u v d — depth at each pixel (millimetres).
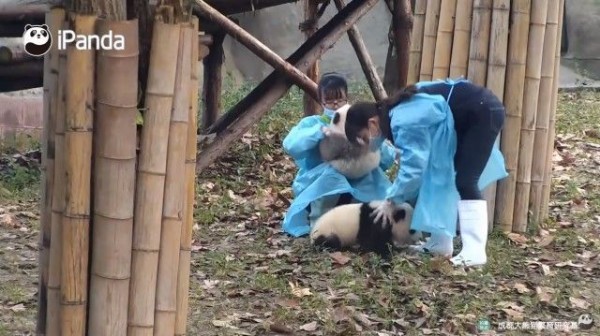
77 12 3270
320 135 6609
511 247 6473
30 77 8820
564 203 7773
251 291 5508
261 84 8742
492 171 6309
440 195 5941
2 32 8375
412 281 5590
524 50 6551
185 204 3520
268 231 6875
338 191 6508
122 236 3355
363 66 9695
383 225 6066
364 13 8648
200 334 4844
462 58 6641
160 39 3303
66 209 3354
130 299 3430
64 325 3416
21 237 6770
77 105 3281
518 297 5461
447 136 5914
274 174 8828
